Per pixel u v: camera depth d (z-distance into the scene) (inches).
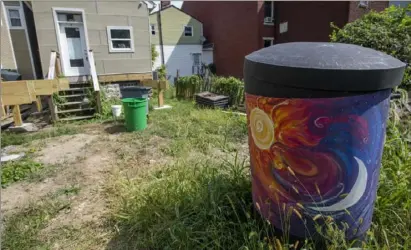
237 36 621.0
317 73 48.9
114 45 349.7
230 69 664.4
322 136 51.9
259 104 59.7
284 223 60.8
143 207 88.6
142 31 365.1
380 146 57.0
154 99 370.9
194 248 68.7
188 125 217.8
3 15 410.3
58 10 307.9
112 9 338.3
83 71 335.9
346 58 52.3
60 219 93.6
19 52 432.5
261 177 63.7
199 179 99.6
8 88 217.2
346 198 55.0
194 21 694.5
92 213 96.7
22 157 159.5
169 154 158.1
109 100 319.9
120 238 81.7
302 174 55.3
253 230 66.7
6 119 249.3
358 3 394.3
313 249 57.1
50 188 118.4
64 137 204.5
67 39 321.7
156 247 74.6
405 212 69.7
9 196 112.0
